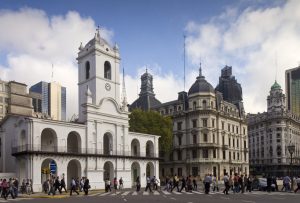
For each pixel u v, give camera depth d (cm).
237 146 10144
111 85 6575
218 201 2706
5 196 3509
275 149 14600
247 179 4084
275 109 15262
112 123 6316
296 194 3547
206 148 8906
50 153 5241
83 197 3553
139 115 8062
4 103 10438
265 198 2986
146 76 10988
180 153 9419
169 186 4750
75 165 6156
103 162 6019
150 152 7156
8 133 5819
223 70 13238
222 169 9194
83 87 6562
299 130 16338
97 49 6362
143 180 6712
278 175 14338
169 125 8200
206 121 9019
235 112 10331
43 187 4631
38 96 15438
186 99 9625
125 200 2978
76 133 5769
